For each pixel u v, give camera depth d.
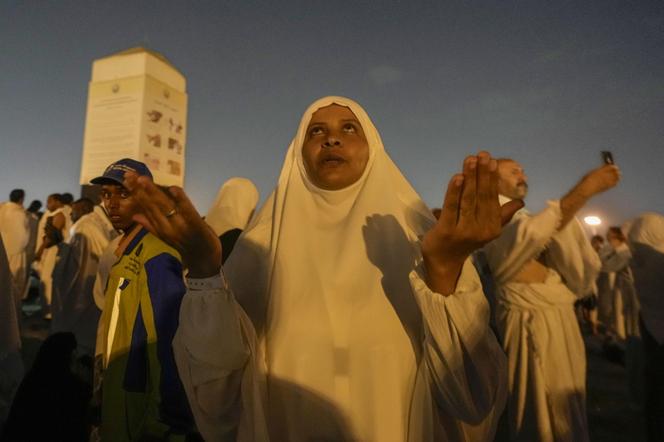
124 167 2.09
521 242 2.16
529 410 2.35
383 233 1.10
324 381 0.99
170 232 0.73
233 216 2.96
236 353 0.89
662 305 2.74
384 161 1.25
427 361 0.89
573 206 2.09
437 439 0.96
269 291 1.10
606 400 3.97
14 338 2.82
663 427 2.69
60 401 1.98
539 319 2.37
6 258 2.83
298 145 1.28
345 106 1.28
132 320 1.82
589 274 2.38
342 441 0.97
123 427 1.78
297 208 1.20
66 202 8.07
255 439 0.92
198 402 0.95
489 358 0.85
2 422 2.68
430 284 0.81
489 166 0.66
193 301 0.84
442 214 0.71
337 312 1.04
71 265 3.94
